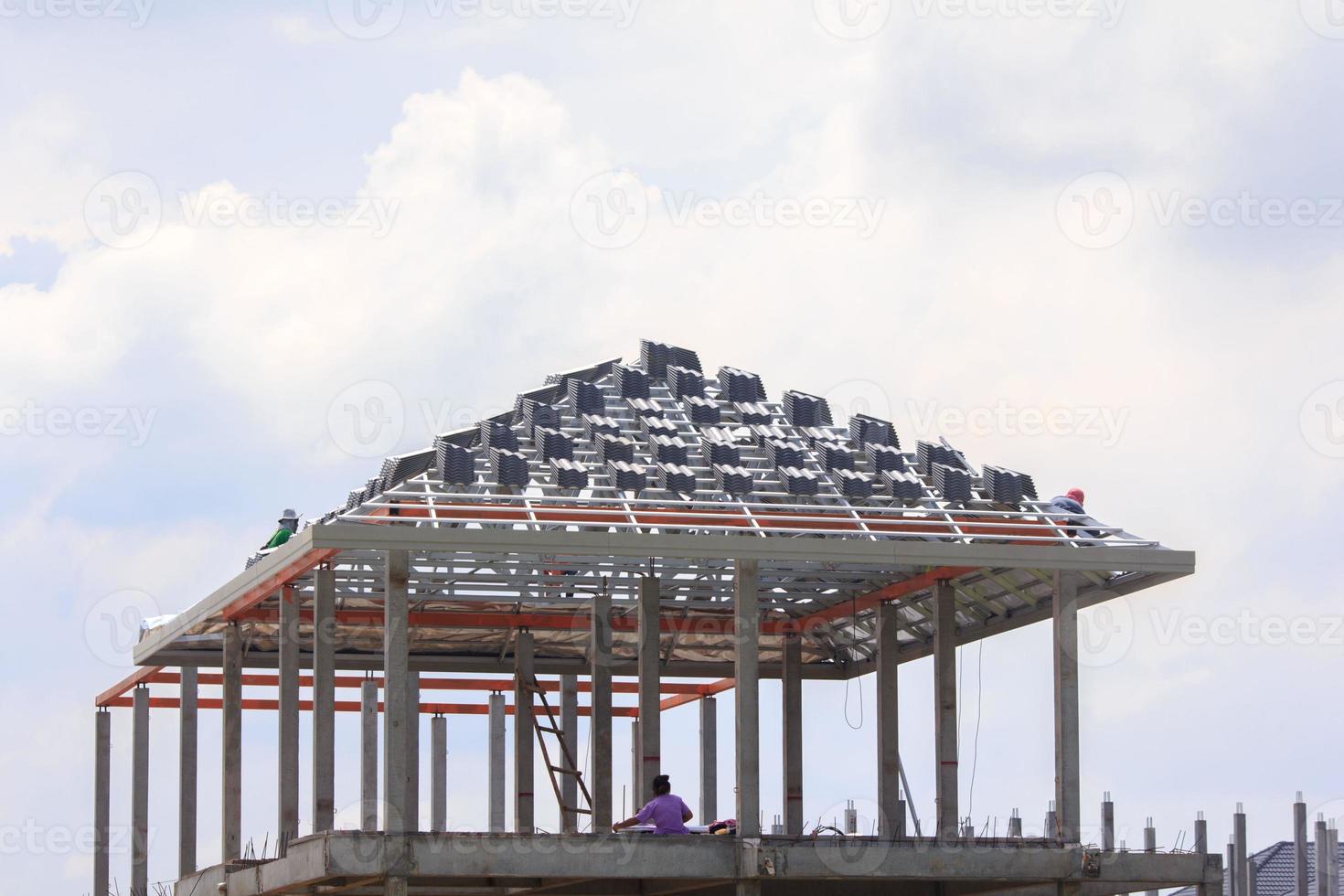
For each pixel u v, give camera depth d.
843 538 24.14
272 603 27.97
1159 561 24.42
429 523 22.73
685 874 22.59
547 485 24.22
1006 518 25.36
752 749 23.45
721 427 27.30
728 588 28.81
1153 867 24.02
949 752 26.12
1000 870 23.45
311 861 21.61
